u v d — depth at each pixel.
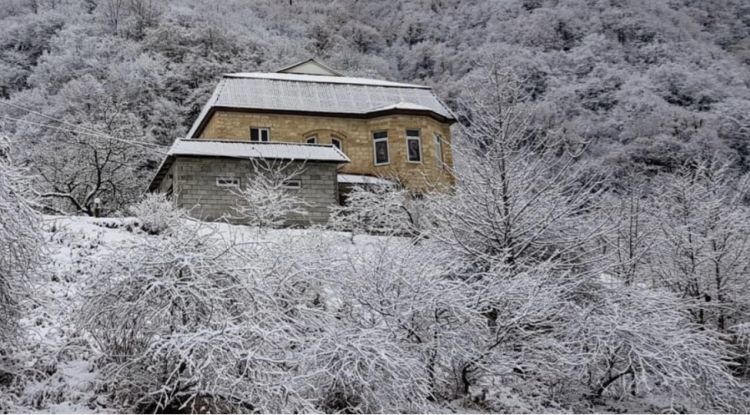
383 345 11.01
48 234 19.36
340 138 34.91
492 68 17.53
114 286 10.01
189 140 27.69
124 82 53.28
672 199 20.41
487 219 16.20
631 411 14.27
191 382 9.52
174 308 9.98
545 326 14.60
